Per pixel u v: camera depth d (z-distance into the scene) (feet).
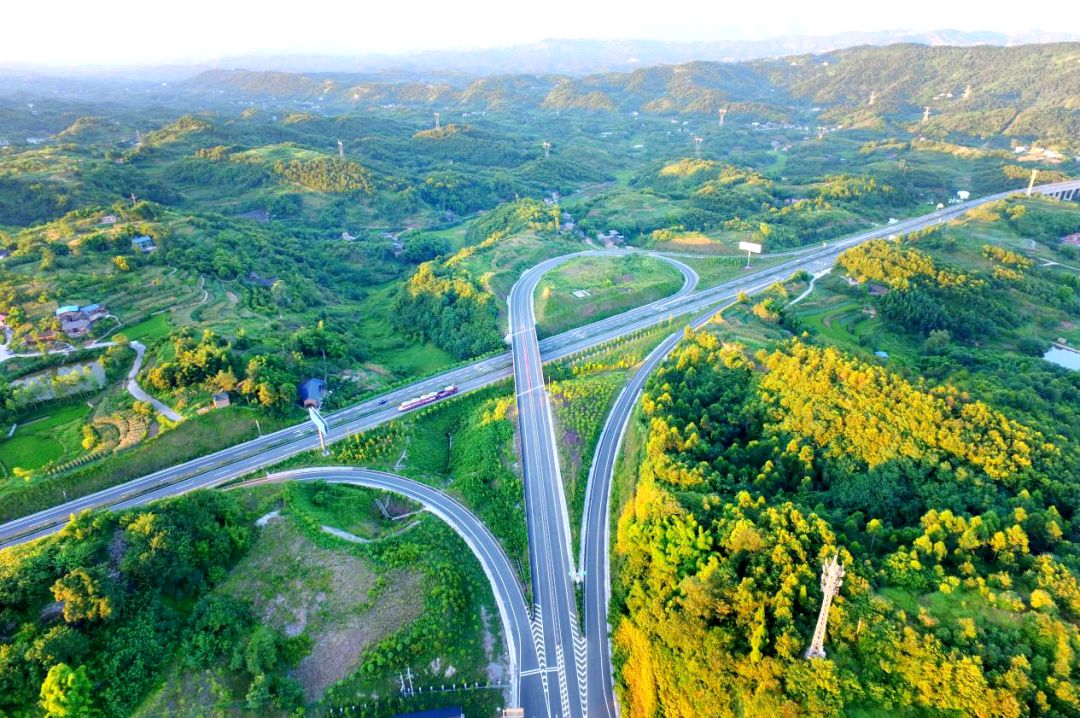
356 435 463.01
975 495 320.29
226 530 354.95
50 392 453.58
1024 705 204.54
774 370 432.25
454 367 584.40
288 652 304.50
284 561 346.95
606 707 296.92
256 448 452.35
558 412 489.67
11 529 365.40
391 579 337.52
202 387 472.44
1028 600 242.99
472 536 389.60
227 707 279.08
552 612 340.80
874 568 270.46
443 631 319.47
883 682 227.81
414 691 301.43
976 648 222.28
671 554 304.30
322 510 390.42
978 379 456.45
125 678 281.54
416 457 464.65
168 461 428.56
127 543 324.19
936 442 351.67
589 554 374.43
